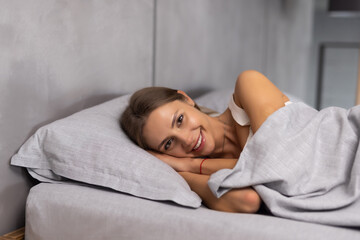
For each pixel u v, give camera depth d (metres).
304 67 5.39
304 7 5.15
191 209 1.02
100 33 1.51
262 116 1.22
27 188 1.26
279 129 1.11
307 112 1.26
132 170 1.11
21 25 1.16
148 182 1.09
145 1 1.81
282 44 4.27
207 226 0.94
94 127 1.22
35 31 1.21
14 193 1.20
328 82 5.82
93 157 1.15
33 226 1.10
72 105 1.39
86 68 1.45
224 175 1.04
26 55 1.19
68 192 1.10
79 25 1.39
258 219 0.94
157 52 1.94
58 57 1.31
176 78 2.14
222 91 2.11
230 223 0.92
